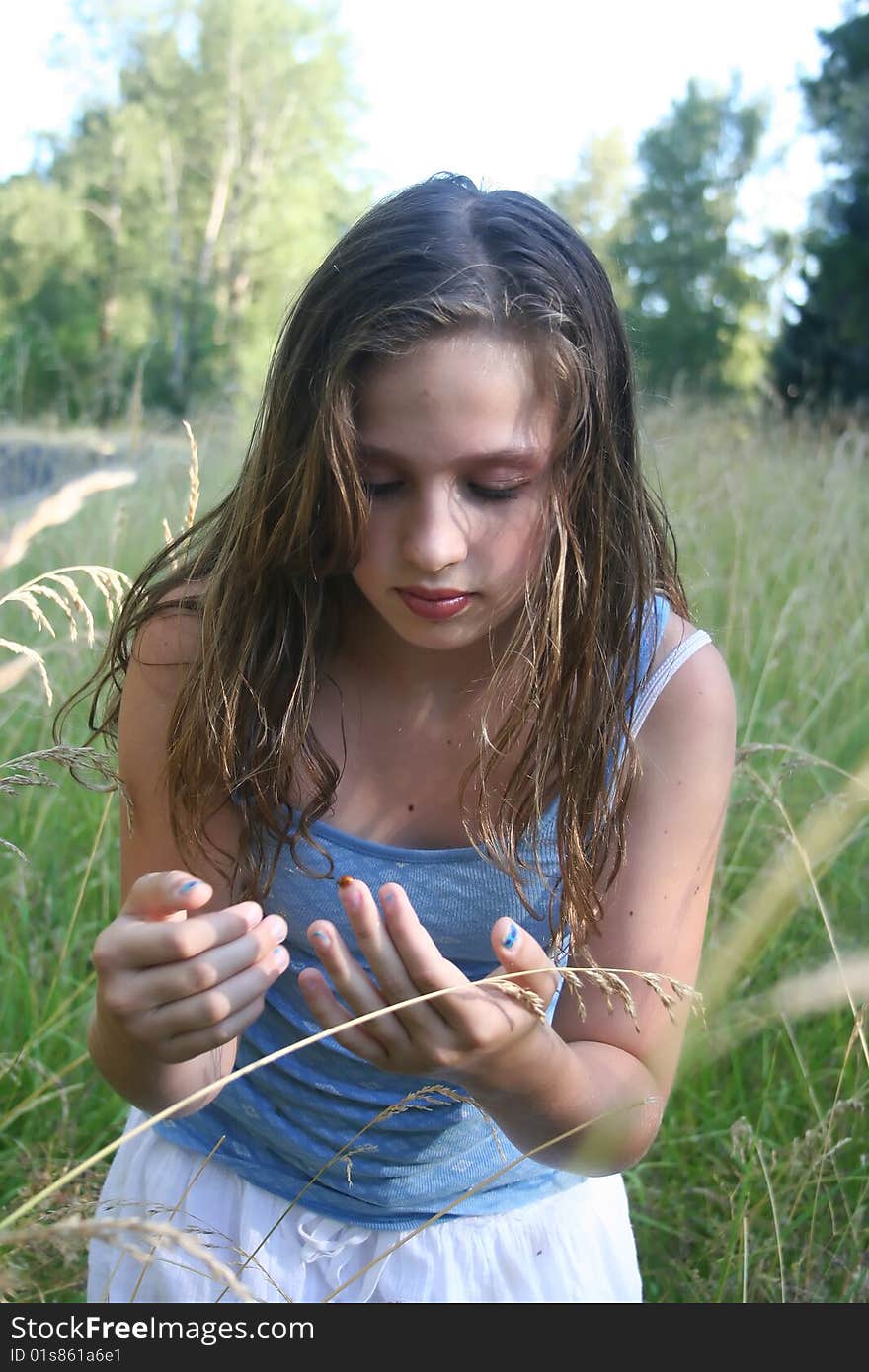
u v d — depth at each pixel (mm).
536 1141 1307
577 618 1368
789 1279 1787
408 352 1189
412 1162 1446
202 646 1443
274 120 31938
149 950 1125
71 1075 2289
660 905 1447
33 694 3123
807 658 3461
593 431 1355
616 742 1404
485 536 1257
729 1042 1720
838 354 19609
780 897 1684
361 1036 1168
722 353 36156
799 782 3045
